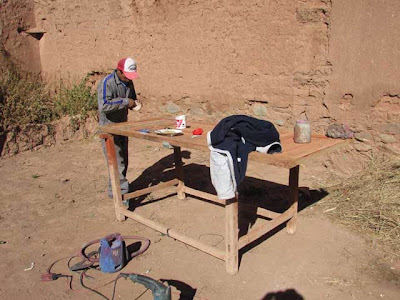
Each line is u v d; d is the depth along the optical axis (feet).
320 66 16.78
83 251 11.93
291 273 10.49
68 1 27.30
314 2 16.31
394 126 15.26
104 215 14.60
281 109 18.60
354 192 14.71
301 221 13.37
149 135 11.46
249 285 10.07
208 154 21.66
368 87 15.57
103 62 26.66
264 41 18.37
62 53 29.09
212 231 13.03
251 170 18.66
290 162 8.31
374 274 10.31
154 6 22.72
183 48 22.03
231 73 20.17
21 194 16.90
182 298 9.61
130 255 11.50
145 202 15.61
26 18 29.32
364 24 15.10
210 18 20.22
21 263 11.48
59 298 9.80
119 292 9.98
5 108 23.02
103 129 13.25
